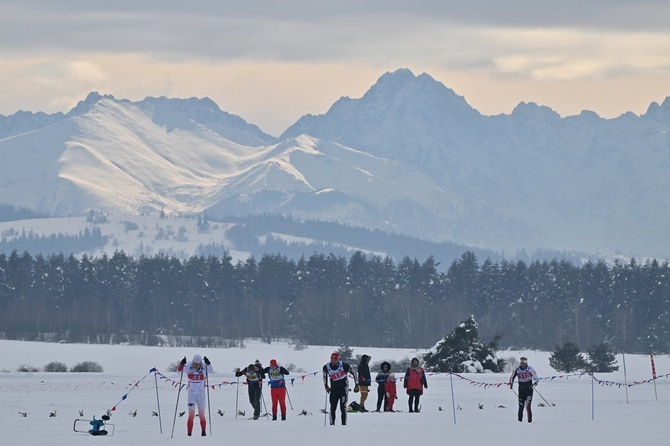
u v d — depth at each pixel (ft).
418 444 273.75
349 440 282.36
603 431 305.53
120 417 361.71
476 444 273.33
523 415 366.22
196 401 296.92
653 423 331.36
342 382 323.98
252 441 280.72
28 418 355.36
